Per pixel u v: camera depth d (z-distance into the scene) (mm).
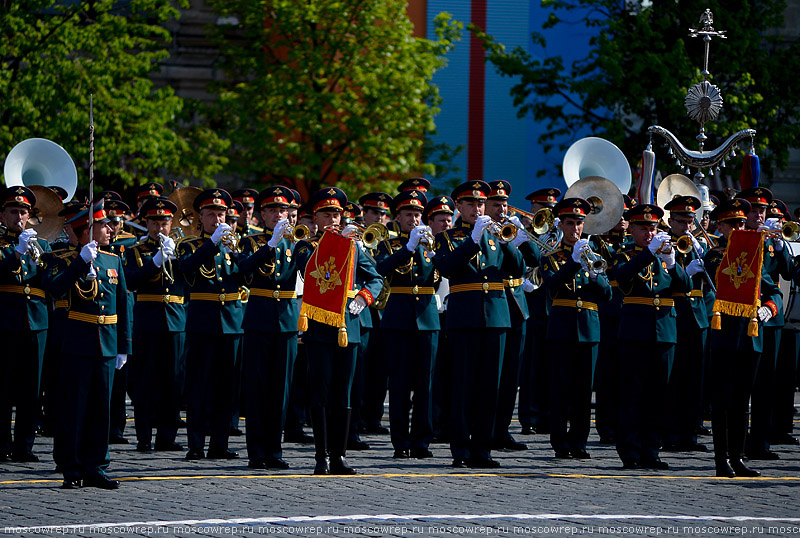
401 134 86562
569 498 30609
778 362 43938
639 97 82062
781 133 85250
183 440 43281
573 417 38906
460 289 36375
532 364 45438
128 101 77875
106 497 30453
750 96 82750
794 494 32094
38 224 38375
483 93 98000
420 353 38656
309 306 33938
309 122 83375
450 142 97750
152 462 37375
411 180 42969
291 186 87938
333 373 34750
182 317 40906
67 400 31938
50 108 74812
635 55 82312
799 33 98688
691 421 41219
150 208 39938
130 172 81062
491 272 36344
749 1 86938
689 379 41188
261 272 36312
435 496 30703
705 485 33344
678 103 79812
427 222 40812
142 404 40250
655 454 36844
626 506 29562
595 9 87438
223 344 38250
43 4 75438
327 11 84375
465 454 36531
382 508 28891
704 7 82938
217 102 87625
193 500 29984
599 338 39062
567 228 38000
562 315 38781
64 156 41531
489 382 36156
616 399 42188
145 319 40344
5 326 37062
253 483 32844
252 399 36125
